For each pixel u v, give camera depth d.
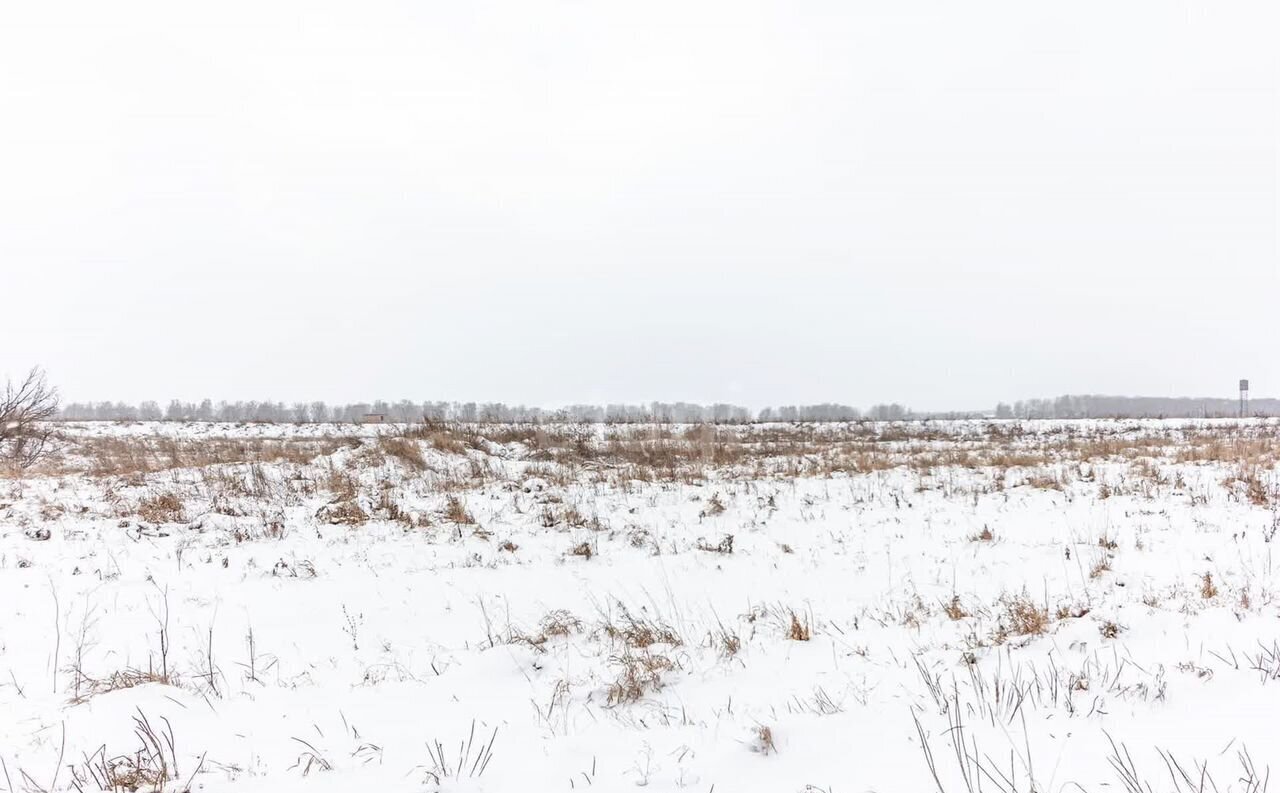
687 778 3.26
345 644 5.68
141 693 4.29
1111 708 3.55
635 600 6.91
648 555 8.59
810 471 14.65
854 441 22.41
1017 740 3.29
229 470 12.80
